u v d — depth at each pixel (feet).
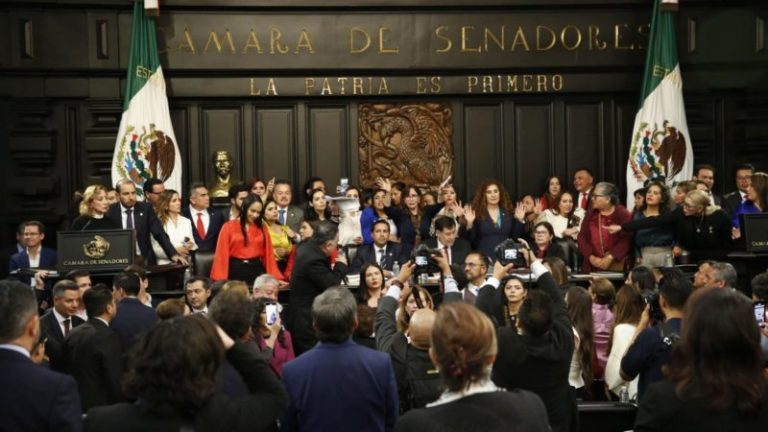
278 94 43.45
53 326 23.41
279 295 31.22
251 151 43.73
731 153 44.42
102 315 20.12
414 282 22.70
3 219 42.42
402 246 34.32
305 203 39.68
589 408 19.17
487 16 43.75
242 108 43.75
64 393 12.17
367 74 43.86
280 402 12.41
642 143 42.96
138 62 41.63
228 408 11.76
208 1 42.70
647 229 32.45
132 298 22.00
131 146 41.42
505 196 35.58
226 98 43.60
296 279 26.22
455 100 44.55
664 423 10.80
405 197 40.50
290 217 36.65
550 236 33.96
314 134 44.14
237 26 42.98
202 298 24.26
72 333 19.84
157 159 41.57
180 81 43.06
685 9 44.37
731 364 10.67
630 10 44.19
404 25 43.57
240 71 43.21
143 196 41.39
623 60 44.19
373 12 43.52
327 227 26.16
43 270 29.25
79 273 24.36
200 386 11.24
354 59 43.42
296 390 14.69
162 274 30.86
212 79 43.24
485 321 11.15
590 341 22.17
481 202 35.27
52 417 12.01
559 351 15.93
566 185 44.52
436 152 44.47
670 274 17.28
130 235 28.53
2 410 11.97
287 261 32.53
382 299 18.66
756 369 10.73
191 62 42.80
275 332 21.20
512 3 43.68
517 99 44.62
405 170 44.42
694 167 44.42
